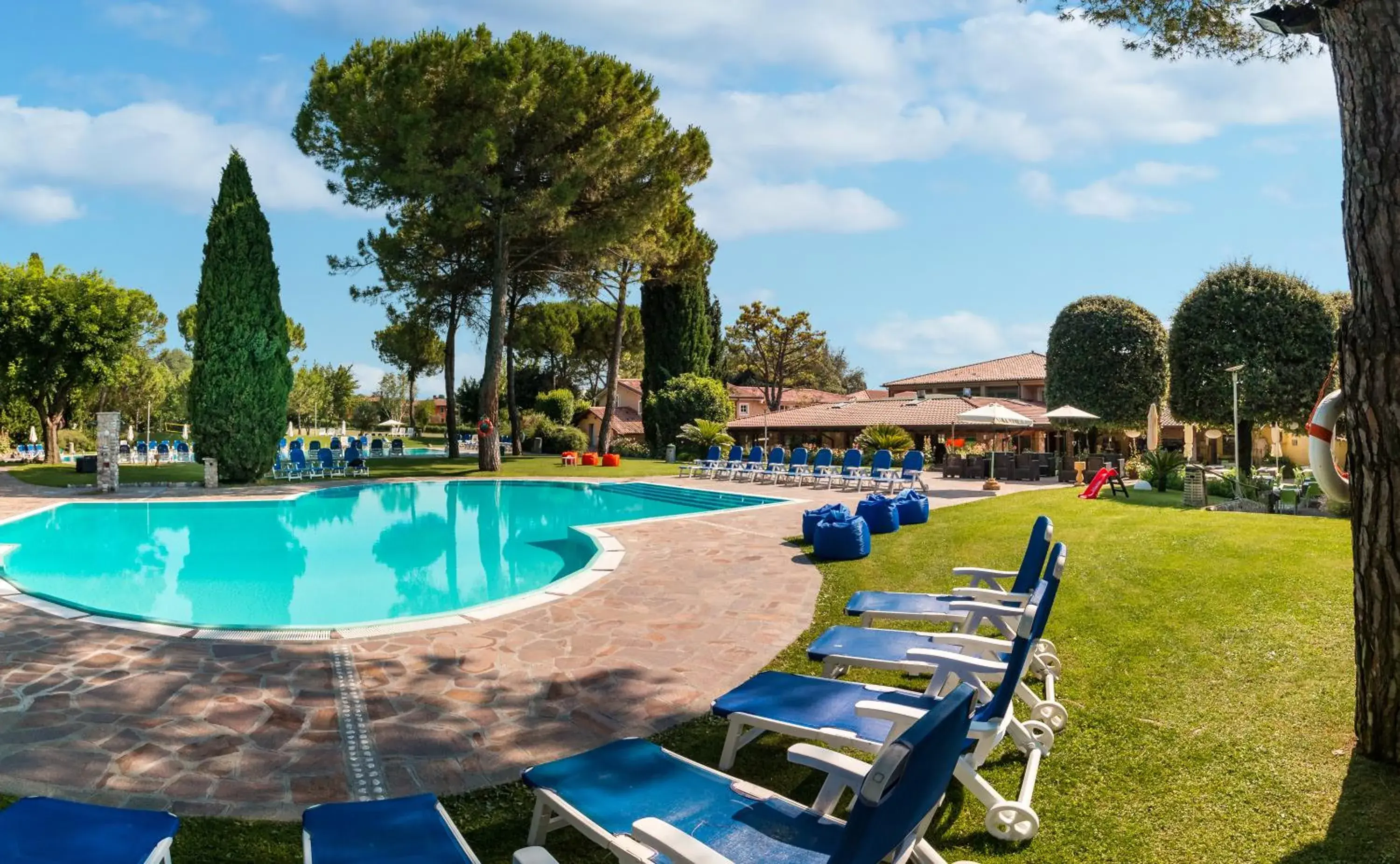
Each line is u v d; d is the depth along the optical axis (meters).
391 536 14.28
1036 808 3.37
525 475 25.17
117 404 51.75
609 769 2.98
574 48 23.92
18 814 2.47
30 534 13.83
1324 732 3.81
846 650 4.41
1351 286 3.46
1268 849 2.95
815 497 17.94
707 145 29.25
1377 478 3.41
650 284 37.12
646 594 7.95
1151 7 6.26
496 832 3.42
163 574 10.95
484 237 28.11
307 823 2.62
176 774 3.96
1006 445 35.06
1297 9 3.68
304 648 6.19
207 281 20.80
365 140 22.48
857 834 1.65
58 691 5.13
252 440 21.31
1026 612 3.15
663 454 35.81
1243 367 17.12
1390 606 3.41
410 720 4.73
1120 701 4.41
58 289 28.80
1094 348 24.16
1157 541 8.04
